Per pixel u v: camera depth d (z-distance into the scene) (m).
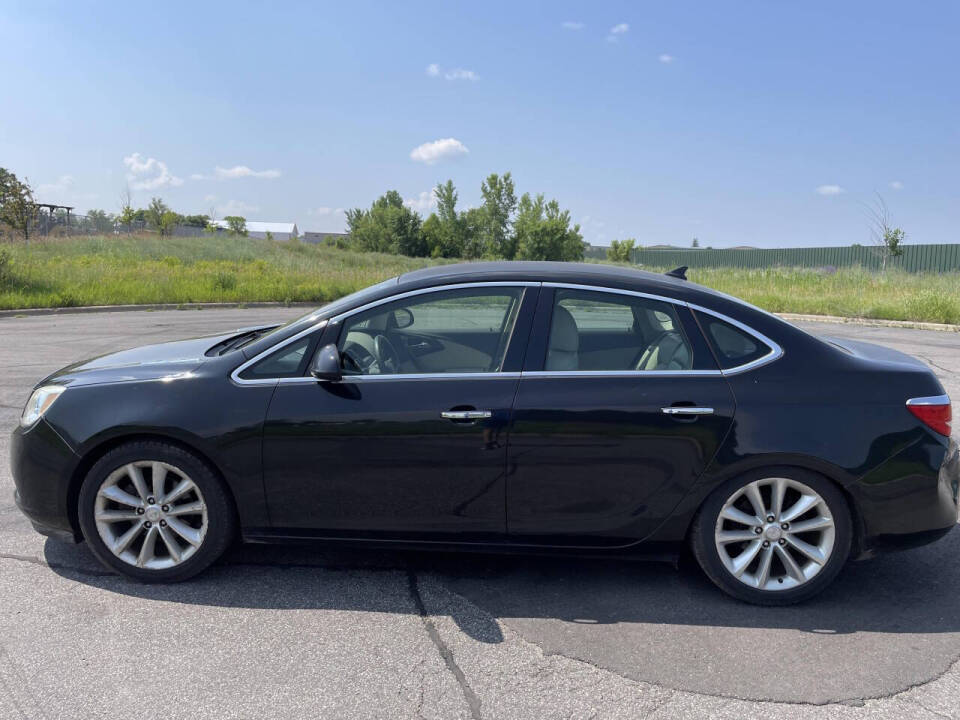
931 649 3.04
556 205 83.81
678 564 3.88
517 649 3.00
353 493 3.42
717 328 3.47
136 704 2.58
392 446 3.35
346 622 3.20
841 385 3.36
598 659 2.93
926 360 10.67
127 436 3.47
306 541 3.52
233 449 3.40
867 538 3.37
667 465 3.32
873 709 2.62
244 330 4.73
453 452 3.34
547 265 3.82
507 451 3.33
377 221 93.88
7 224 34.94
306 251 45.03
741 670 2.86
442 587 3.57
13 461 3.61
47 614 3.22
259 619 3.21
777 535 3.38
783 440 3.26
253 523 3.50
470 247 89.62
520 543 3.46
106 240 35.53
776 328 3.49
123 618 3.20
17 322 15.05
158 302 19.52
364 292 3.73
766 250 54.53
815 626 3.23
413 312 3.55
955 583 3.68
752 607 3.40
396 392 3.38
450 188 89.06
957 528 4.39
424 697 2.65
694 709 2.60
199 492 3.46
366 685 2.72
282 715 2.53
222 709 2.56
